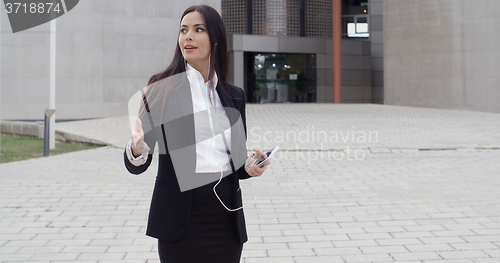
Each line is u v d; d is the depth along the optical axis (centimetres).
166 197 162
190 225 162
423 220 414
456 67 2178
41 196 507
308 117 1561
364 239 361
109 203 478
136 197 506
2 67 1647
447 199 496
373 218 423
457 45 2172
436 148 885
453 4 2172
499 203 476
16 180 599
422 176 633
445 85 2219
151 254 325
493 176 627
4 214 430
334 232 380
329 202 487
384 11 2434
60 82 1717
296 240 359
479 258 316
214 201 165
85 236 365
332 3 2955
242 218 175
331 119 1490
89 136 1048
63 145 1008
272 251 333
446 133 1135
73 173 655
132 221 410
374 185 575
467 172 660
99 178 618
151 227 164
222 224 167
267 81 2884
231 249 169
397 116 1614
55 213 436
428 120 1472
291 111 1839
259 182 595
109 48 1773
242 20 2808
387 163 747
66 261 309
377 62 3141
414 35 2317
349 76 3025
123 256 320
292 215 435
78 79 1736
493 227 391
